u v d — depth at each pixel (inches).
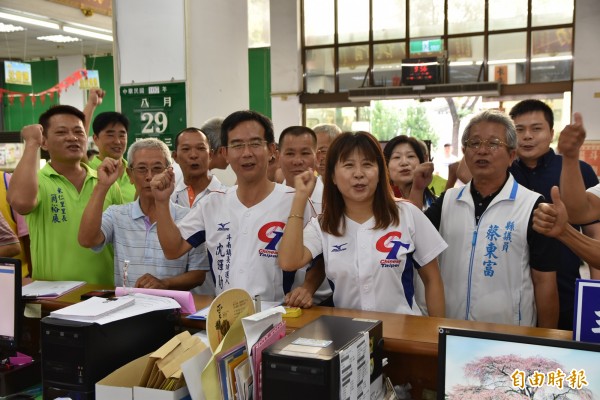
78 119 102.8
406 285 74.7
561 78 336.8
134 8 161.3
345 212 74.9
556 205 63.2
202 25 159.8
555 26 335.3
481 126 79.7
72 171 103.3
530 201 79.2
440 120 357.4
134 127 163.9
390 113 368.2
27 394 70.2
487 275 80.4
